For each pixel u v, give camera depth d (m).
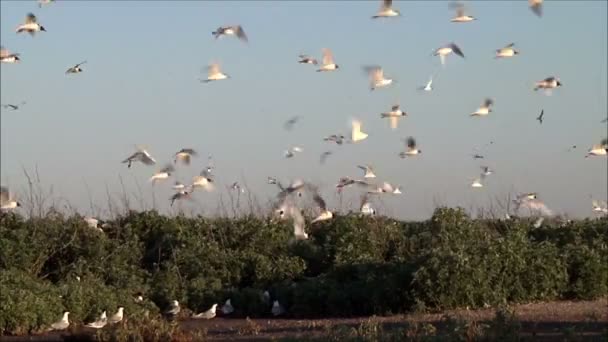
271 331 19.72
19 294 20.53
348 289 22.08
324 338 15.77
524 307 21.27
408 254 24.52
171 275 24.30
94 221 26.48
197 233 27.00
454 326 15.76
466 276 21.00
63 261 25.77
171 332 17.89
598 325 18.20
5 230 25.53
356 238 25.05
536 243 23.78
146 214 27.80
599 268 22.64
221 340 18.47
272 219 26.91
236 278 24.64
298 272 24.64
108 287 23.06
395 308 21.44
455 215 25.09
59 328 20.62
